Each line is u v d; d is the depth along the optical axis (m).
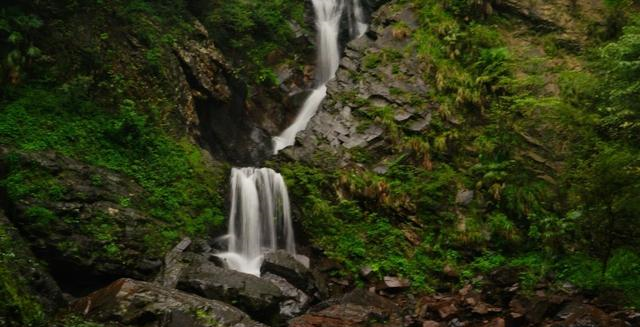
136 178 14.37
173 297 10.21
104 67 16.00
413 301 13.62
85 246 12.16
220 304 10.30
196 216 14.44
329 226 15.39
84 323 9.55
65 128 14.19
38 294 10.30
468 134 17.25
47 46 15.41
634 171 12.67
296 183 16.02
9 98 14.19
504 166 16.08
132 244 12.80
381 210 15.86
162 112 16.41
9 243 10.81
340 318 11.82
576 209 14.43
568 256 14.31
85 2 16.67
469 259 14.97
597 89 15.67
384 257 14.85
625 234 13.96
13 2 15.15
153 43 17.42
